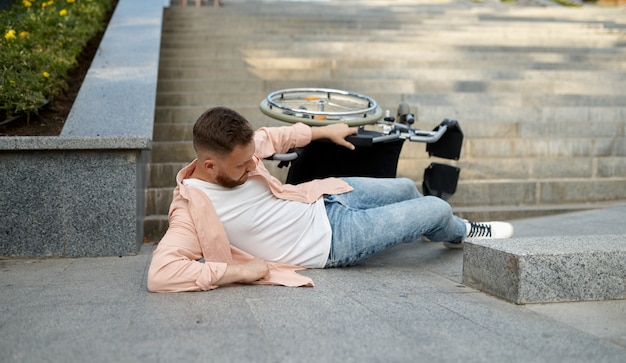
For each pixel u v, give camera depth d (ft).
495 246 10.28
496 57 31.89
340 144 12.18
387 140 12.46
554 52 33.55
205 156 10.32
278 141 11.80
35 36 22.85
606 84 28.17
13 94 17.99
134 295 10.08
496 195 19.89
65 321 8.52
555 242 10.61
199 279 10.12
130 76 21.40
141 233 16.12
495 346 7.55
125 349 7.31
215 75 27.99
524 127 23.04
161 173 19.02
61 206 14.43
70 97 20.58
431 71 28.73
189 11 38.93
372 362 6.92
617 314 9.23
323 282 10.87
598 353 7.38
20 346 7.46
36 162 14.30
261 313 8.84
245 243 11.16
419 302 9.65
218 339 7.66
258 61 29.55
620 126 23.62
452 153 13.70
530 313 9.19
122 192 14.62
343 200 11.98
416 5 46.52
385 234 11.57
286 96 13.41
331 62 29.63
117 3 35.76
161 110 23.31
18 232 14.30
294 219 11.44
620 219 17.85
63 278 11.84
